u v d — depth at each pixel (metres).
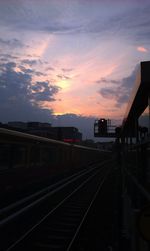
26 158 18.88
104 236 11.39
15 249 9.25
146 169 7.27
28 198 14.42
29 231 10.43
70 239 10.51
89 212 14.82
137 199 8.80
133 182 10.45
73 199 19.28
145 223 3.76
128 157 14.04
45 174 23.72
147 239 3.73
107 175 38.78
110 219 13.86
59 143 29.23
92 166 56.88
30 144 19.67
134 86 6.81
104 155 92.38
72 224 12.66
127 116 10.76
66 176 33.53
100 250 9.91
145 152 7.50
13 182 16.73
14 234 10.98
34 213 14.61
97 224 13.11
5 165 15.56
